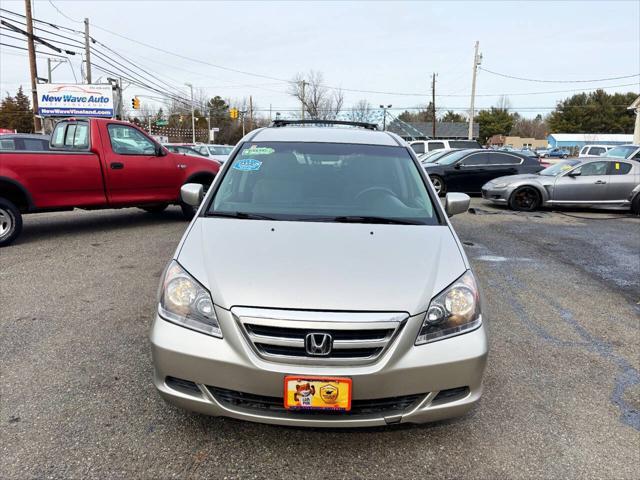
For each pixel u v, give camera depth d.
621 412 2.92
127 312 4.25
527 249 7.09
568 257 6.66
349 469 2.36
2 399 2.85
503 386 3.18
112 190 7.19
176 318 2.35
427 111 82.94
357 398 2.20
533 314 4.51
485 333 2.42
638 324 4.33
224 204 3.19
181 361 2.27
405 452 2.49
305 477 2.30
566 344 3.87
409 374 2.22
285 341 2.18
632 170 10.84
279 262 2.47
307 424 2.24
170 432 2.59
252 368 2.18
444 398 2.35
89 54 27.52
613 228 8.97
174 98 40.25
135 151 7.46
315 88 55.22
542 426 2.75
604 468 2.42
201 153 17.53
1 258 5.94
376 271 2.44
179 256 2.60
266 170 3.52
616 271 6.02
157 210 9.48
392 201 3.29
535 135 109.00
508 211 10.91
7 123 66.12
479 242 7.50
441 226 3.03
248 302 2.24
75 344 3.60
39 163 6.39
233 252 2.56
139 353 3.47
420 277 2.43
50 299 4.55
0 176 6.08
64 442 2.48
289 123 4.88
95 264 5.74
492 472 2.37
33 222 8.46
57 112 27.78
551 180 10.83
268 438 2.56
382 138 4.03
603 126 82.31
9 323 3.97
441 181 12.82
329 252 2.58
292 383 2.16
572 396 3.08
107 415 2.72
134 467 2.32
